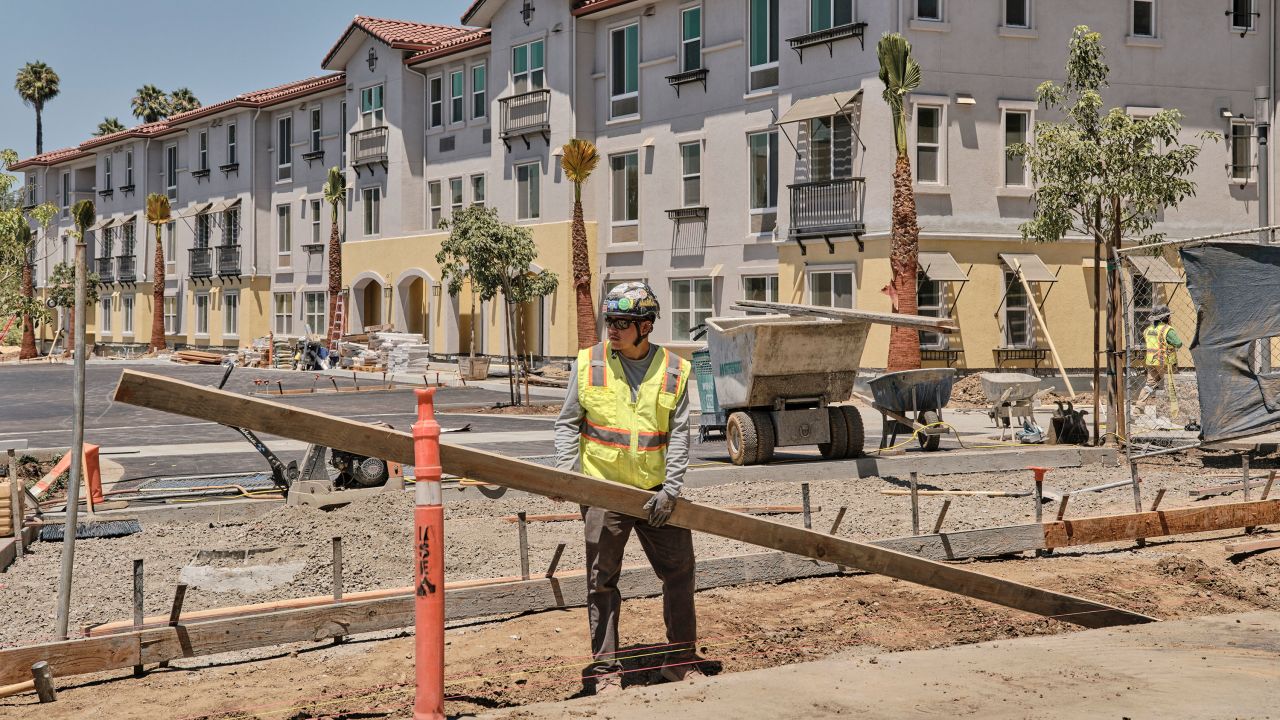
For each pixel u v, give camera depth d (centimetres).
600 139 3409
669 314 3212
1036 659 520
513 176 3638
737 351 1417
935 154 2634
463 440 1811
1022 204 2698
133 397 410
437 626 412
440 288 3850
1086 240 2698
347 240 4353
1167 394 2031
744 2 2970
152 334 5275
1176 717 428
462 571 869
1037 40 2691
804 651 633
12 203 6912
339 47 4259
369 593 698
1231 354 1379
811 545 577
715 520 550
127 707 540
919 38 2612
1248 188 2861
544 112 3497
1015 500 1209
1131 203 1738
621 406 549
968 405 2500
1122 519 938
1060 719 427
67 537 584
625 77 3331
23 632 697
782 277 2883
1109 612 673
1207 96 2814
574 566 880
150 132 5559
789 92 2838
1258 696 455
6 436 1933
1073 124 1836
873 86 2636
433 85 4038
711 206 3084
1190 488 1288
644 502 529
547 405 2559
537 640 664
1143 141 1702
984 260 2648
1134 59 2753
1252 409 1367
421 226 4091
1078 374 2719
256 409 429
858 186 2662
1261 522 1002
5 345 6544
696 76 3080
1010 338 2684
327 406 2556
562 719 432
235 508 1130
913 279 2473
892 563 602
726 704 450
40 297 6738
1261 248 1356
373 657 628
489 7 3650
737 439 1419
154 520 1099
